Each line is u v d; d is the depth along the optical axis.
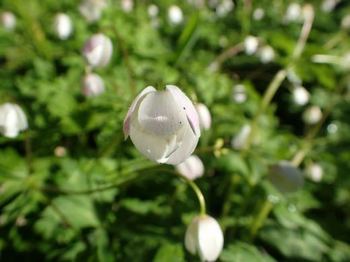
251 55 0.22
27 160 0.11
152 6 0.24
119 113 0.13
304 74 0.19
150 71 0.16
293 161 0.14
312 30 0.29
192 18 0.16
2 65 0.19
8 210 0.11
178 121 0.07
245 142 0.14
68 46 0.18
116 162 0.12
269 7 0.32
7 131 0.10
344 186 0.17
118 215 0.11
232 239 0.12
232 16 0.29
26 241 0.11
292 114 0.22
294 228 0.13
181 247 0.10
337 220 0.16
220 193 0.14
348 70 0.23
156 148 0.07
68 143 0.13
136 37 0.18
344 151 0.19
